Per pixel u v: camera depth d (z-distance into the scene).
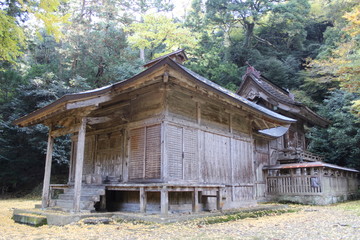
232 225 8.34
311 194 16.38
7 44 9.45
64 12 26.81
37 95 22.16
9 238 6.46
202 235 6.59
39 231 7.44
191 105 10.86
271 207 12.63
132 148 10.52
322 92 31.55
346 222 8.90
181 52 14.45
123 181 10.55
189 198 10.45
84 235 6.61
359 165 22.42
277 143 20.95
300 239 6.16
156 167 9.41
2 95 23.16
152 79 8.66
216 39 36.75
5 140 21.66
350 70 16.14
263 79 24.28
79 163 9.02
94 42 26.73
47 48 31.58
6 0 12.35
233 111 13.30
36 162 23.89
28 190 23.50
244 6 37.56
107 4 30.80
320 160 23.09
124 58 28.23
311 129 26.83
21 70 24.11
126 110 11.05
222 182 11.82
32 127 21.25
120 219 8.55
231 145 12.82
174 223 7.97
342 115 22.55
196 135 10.82
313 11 42.16
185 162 10.05
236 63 39.94
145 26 33.25
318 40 43.16
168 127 9.59
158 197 9.71
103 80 27.23
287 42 41.69
